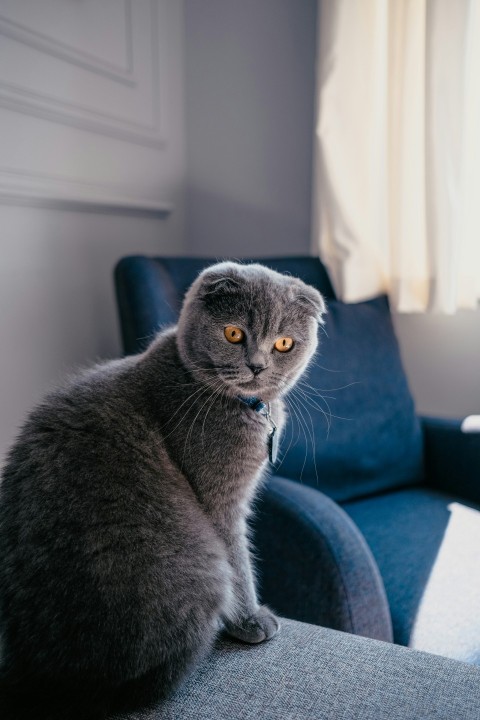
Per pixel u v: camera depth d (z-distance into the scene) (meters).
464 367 1.83
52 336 1.53
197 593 0.79
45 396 0.96
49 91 1.43
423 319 1.86
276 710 0.71
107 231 1.72
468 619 0.99
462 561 1.15
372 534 1.27
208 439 0.92
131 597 0.74
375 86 1.59
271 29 1.90
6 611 0.77
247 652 0.84
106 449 0.84
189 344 0.95
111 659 0.73
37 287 1.46
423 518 1.34
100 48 1.59
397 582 1.10
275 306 0.94
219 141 2.07
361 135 1.60
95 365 1.09
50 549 0.75
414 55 1.55
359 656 0.81
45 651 0.74
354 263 1.61
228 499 0.94
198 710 0.72
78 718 0.71
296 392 1.38
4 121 1.31
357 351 1.54
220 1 1.96
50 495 0.79
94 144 1.62
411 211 1.62
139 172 1.85
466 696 0.72
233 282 0.92
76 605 0.73
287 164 1.97
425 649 0.96
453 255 1.54
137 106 1.80
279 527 1.06
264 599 1.09
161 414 0.93
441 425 1.61
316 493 1.11
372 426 1.50
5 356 1.38
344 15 1.52
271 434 0.99
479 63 1.56
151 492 0.84
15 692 0.73
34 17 1.35
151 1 1.82
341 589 0.97
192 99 2.08
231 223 2.11
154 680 0.75
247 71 1.98
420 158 1.60
